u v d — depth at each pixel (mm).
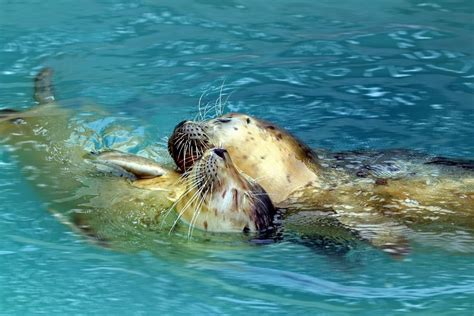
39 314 17453
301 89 28828
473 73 30062
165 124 26156
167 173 22688
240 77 29609
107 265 19312
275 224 20938
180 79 29422
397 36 33219
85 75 29594
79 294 18156
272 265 19453
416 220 20984
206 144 21812
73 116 26312
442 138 25781
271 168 22375
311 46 32312
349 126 26484
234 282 18766
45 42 32344
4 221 21047
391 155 24109
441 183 22359
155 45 32156
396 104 27844
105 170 23141
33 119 26031
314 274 19109
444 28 34000
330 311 17703
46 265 19250
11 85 28797
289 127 26297
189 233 20719
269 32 33594
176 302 17953
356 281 18844
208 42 32562
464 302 17984
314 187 22281
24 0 36719
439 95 28484
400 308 17781
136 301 17938
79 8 35844
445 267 19344
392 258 19578
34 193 22281
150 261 19562
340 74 29953
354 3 36969
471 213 21234
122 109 27062
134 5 36188
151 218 21203
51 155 24125
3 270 19000
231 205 20594
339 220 21031
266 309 17766
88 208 21625
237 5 36438
